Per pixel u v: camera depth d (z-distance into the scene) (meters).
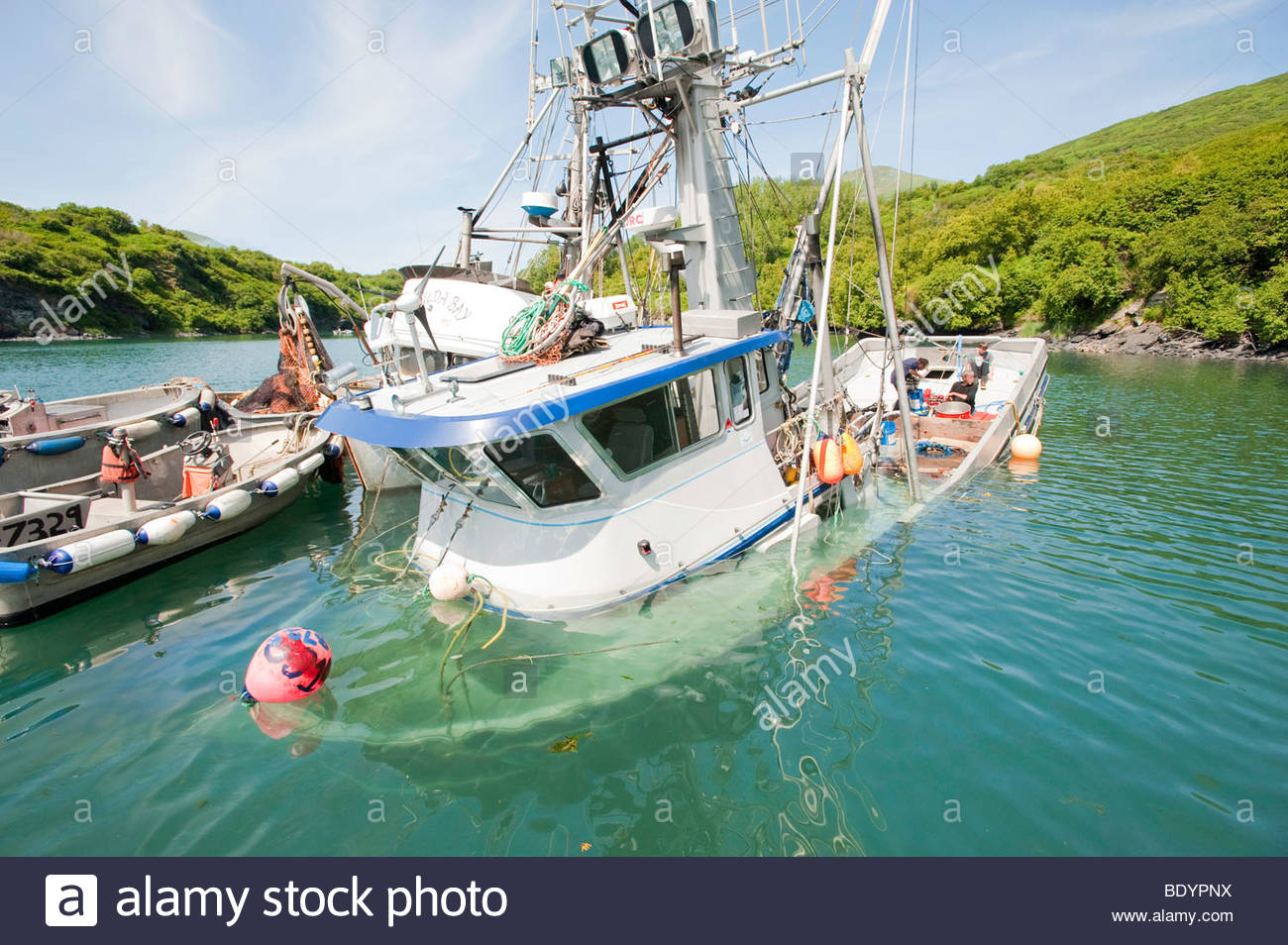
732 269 8.44
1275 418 14.59
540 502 5.33
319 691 5.00
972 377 12.22
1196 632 5.72
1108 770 4.17
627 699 4.86
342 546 8.31
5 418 9.95
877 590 6.48
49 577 6.52
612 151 9.85
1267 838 3.68
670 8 7.05
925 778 4.13
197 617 6.45
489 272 11.20
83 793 4.13
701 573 6.06
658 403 5.82
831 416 7.59
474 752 4.39
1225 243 27.19
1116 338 30.86
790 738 4.49
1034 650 5.47
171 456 10.45
